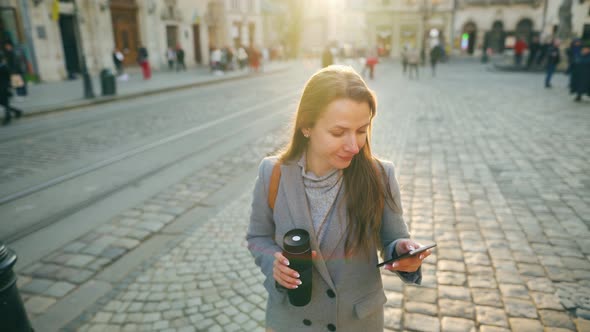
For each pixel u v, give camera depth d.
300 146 1.30
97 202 4.86
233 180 5.55
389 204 1.33
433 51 20.48
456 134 7.71
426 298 2.88
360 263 1.30
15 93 14.02
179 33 28.84
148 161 6.44
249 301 2.95
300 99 1.23
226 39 34.22
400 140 7.32
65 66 20.02
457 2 40.00
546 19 24.25
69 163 6.41
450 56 40.25
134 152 6.95
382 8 42.31
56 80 19.52
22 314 2.34
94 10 21.41
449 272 3.18
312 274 1.26
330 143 1.15
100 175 5.82
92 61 21.92
